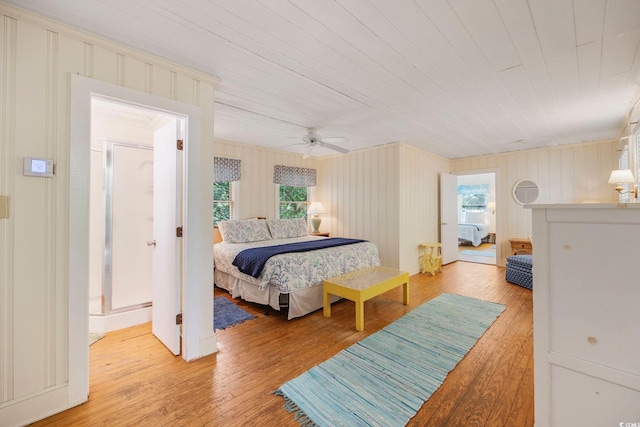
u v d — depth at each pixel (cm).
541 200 518
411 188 511
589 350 102
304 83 255
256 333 273
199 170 230
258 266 312
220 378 198
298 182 577
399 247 478
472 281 458
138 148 303
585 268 101
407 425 154
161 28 175
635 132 302
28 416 157
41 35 162
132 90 195
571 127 390
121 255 290
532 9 159
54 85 167
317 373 203
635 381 94
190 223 224
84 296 176
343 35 184
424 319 301
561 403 108
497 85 258
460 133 421
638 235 92
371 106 311
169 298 240
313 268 329
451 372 204
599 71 231
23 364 158
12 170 155
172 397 178
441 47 197
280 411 165
